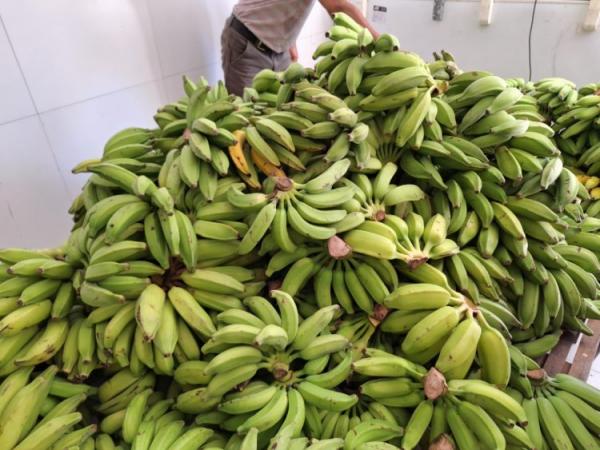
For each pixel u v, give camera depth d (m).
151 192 0.84
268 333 0.74
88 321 0.83
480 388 0.75
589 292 1.09
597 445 0.79
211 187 0.92
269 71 1.31
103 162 0.99
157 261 0.87
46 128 1.96
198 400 0.77
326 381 0.79
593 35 3.05
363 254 0.89
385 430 0.76
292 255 0.91
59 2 1.90
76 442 0.72
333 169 0.94
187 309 0.81
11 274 0.85
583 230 1.25
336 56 1.11
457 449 0.75
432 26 3.61
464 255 0.99
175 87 2.62
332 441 0.70
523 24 3.26
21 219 1.94
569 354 1.24
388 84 1.00
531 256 1.02
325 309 0.84
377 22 3.85
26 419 0.72
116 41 2.19
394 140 1.07
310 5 2.53
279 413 0.72
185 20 2.57
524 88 1.83
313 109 1.01
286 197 0.89
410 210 1.04
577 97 1.70
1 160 1.83
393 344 0.95
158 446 0.71
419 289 0.85
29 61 1.84
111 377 0.86
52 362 0.85
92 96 2.13
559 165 1.06
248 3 2.44
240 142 1.00
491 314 0.90
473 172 1.05
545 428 0.82
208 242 0.88
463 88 1.15
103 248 0.81
